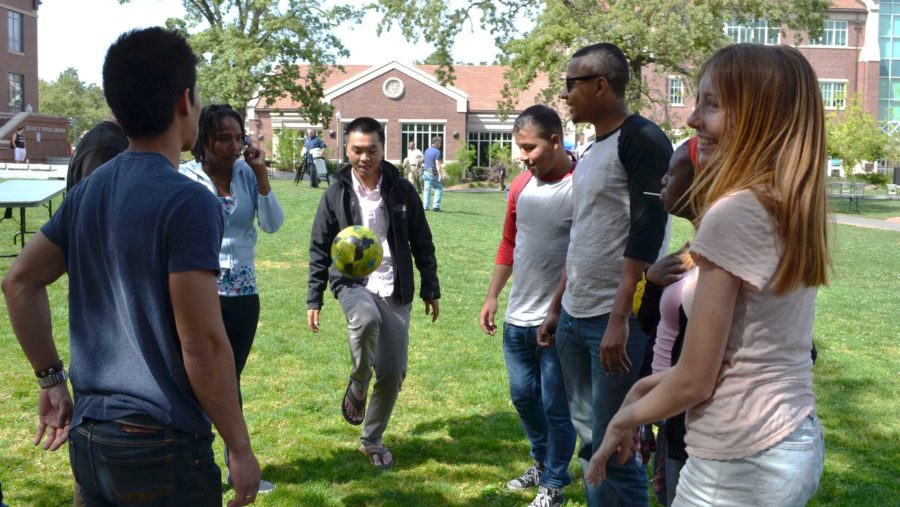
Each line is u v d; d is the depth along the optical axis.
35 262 2.37
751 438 2.03
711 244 2.00
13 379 6.15
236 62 36.78
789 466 2.02
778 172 1.99
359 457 5.00
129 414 2.18
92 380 2.24
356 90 46.72
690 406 2.07
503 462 4.99
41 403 2.50
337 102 46.78
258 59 36.97
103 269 2.24
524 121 4.07
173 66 2.27
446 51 31.06
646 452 3.26
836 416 6.09
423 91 46.78
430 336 8.04
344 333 7.95
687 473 2.16
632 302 3.12
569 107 3.44
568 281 3.50
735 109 2.06
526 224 4.25
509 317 4.40
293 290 9.90
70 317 2.33
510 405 6.05
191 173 4.11
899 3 51.84
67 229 2.34
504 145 48.88
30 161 41.12
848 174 42.69
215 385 2.20
